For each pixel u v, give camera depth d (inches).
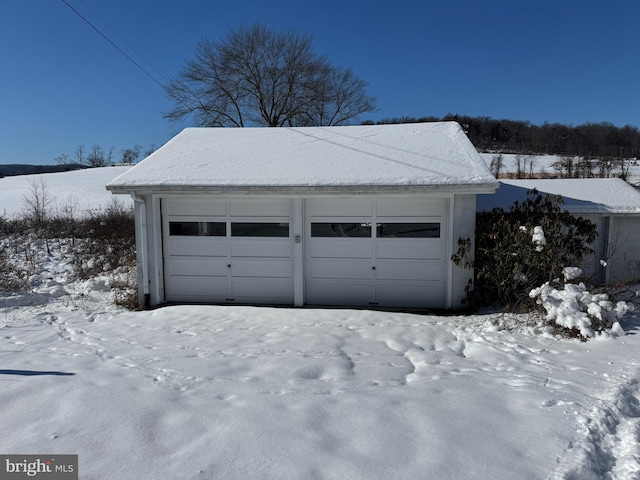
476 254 338.3
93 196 1103.0
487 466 124.8
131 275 470.3
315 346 252.7
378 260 357.1
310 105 1149.7
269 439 139.9
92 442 139.2
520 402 165.8
